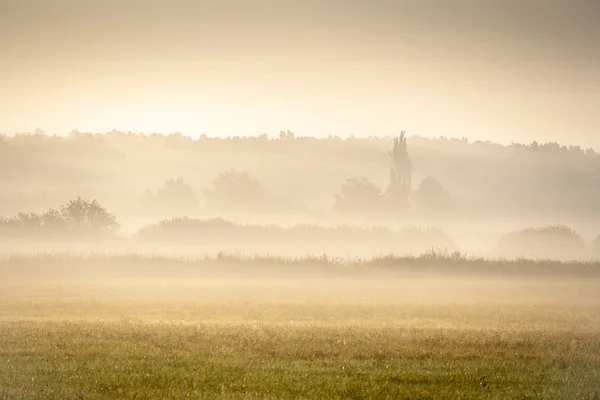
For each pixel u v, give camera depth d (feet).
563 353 304.71
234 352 299.17
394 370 266.98
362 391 233.35
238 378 249.55
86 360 278.67
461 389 239.50
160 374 254.06
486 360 288.10
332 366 273.33
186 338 332.39
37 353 291.17
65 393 227.40
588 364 281.74
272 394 228.63
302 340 329.72
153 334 344.28
